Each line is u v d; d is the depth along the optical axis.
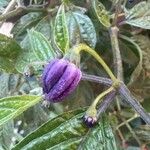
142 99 0.17
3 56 0.14
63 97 0.11
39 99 0.11
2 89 0.16
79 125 0.12
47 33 0.16
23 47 0.14
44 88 0.11
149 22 0.15
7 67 0.14
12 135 0.15
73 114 0.12
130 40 0.17
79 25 0.15
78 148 0.12
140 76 0.17
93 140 0.12
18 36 0.16
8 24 0.17
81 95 0.17
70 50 0.11
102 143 0.12
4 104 0.11
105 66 0.12
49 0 0.16
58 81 0.11
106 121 0.12
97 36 0.16
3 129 0.15
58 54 0.12
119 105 0.17
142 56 0.17
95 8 0.14
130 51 0.17
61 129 0.12
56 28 0.12
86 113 0.12
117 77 0.13
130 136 0.18
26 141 0.11
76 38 0.14
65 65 0.11
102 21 0.14
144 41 0.17
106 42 0.17
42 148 0.11
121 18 0.15
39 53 0.13
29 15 0.16
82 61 0.15
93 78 0.12
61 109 0.17
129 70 0.17
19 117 0.16
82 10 0.15
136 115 0.17
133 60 0.17
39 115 0.16
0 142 0.15
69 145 0.12
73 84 0.11
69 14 0.15
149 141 0.17
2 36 0.14
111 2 0.17
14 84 0.16
